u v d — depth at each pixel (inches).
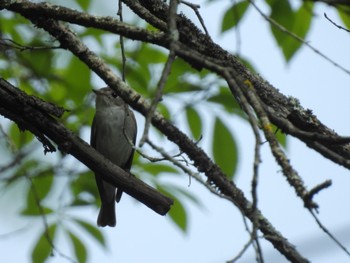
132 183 264.1
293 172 192.4
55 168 366.0
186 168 193.0
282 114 257.8
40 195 359.9
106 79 251.8
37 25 260.1
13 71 384.5
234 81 197.0
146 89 367.9
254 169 183.9
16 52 381.4
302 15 299.6
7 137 331.9
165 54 376.8
